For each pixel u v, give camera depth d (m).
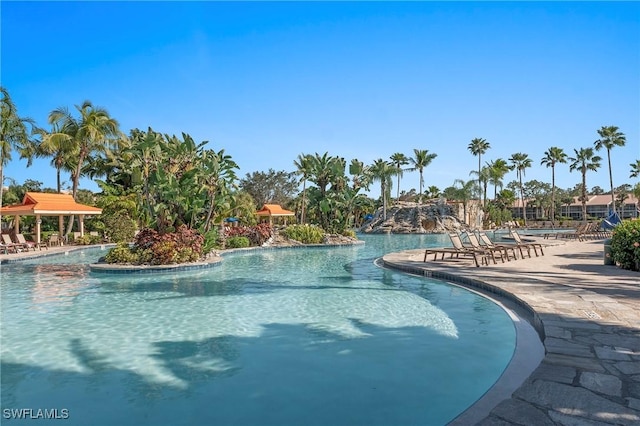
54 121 31.61
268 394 4.49
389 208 58.62
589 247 21.08
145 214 17.64
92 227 36.66
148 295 10.16
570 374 4.14
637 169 74.38
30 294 10.39
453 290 10.38
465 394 4.42
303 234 29.27
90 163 36.97
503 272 11.62
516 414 3.38
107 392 4.60
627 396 3.66
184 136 18.33
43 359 5.66
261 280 12.48
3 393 4.60
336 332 6.80
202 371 5.18
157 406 4.25
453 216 56.41
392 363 5.34
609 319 6.18
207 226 18.56
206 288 11.10
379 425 3.80
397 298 9.52
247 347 6.09
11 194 39.75
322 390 4.57
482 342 6.14
